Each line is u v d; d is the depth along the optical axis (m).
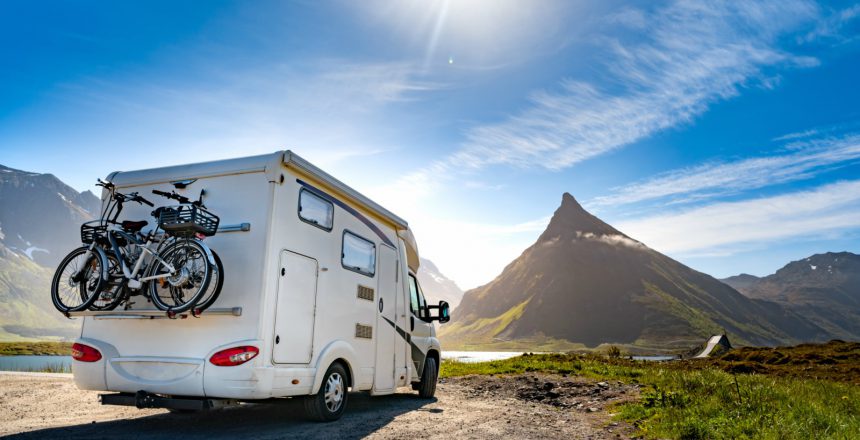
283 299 6.38
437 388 11.99
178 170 6.96
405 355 9.48
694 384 10.02
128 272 6.25
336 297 7.48
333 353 7.18
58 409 8.00
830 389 10.32
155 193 6.52
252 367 5.86
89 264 6.47
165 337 6.27
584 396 10.36
